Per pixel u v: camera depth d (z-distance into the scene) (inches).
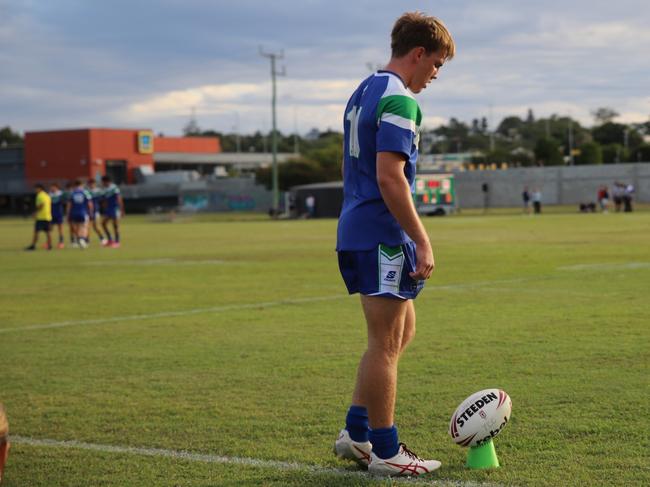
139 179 4330.7
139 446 238.1
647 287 587.5
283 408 275.4
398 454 207.3
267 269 808.9
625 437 232.7
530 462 213.2
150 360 363.6
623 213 2290.8
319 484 201.6
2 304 572.1
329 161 3745.1
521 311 481.1
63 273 815.1
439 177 2532.0
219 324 463.2
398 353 211.5
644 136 6943.9
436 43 209.2
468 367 328.8
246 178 3841.0
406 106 201.3
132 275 778.8
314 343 394.0
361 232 206.5
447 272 724.7
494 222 1850.4
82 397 298.2
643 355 343.9
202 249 1146.0
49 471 217.6
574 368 322.0
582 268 738.8
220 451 231.1
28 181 4375.0
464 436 205.0
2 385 319.9
